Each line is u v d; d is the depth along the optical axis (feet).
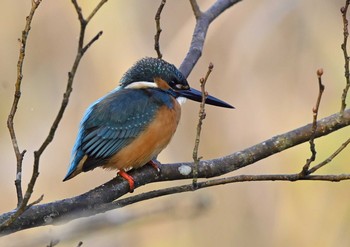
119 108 27.50
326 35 45.21
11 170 42.19
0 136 42.39
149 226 42.37
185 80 30.30
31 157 42.45
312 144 23.45
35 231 37.32
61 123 42.88
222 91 44.37
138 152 27.14
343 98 25.79
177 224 42.52
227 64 44.86
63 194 42.24
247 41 45.16
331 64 44.62
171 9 44.93
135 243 42.01
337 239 41.42
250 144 43.19
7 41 43.50
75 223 32.78
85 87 43.16
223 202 42.98
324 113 43.60
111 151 27.12
